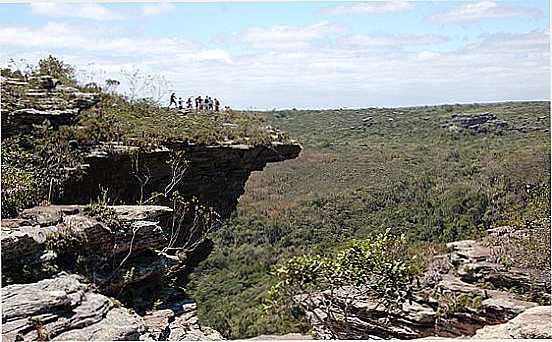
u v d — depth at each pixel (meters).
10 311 8.14
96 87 17.69
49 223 11.20
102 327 8.56
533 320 9.52
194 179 18.05
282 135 20.66
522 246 15.55
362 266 13.44
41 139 14.07
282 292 14.05
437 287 15.02
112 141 15.48
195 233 18.83
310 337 13.34
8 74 15.97
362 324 13.84
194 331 12.87
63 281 9.55
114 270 11.86
